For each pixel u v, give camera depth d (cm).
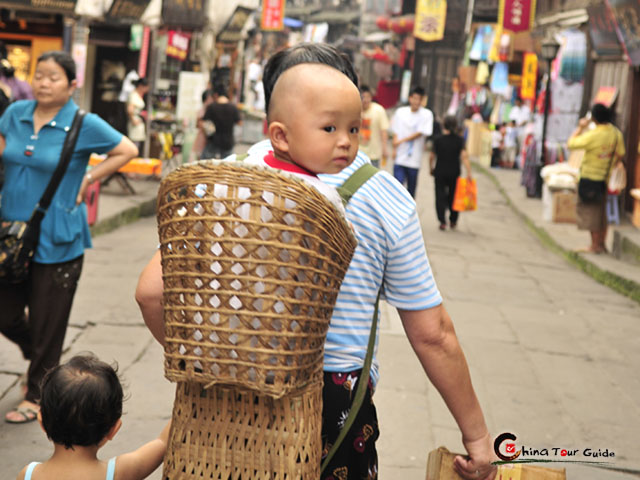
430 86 3469
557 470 210
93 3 1459
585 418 493
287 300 162
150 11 1608
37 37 1537
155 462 246
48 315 411
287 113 175
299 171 180
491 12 2719
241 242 161
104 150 417
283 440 172
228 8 1948
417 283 197
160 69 1758
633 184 1300
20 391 462
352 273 192
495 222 1440
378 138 1141
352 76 197
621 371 602
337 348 193
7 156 406
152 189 1330
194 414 178
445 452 213
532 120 2236
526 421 480
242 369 165
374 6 4231
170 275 169
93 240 941
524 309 775
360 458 200
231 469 174
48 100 402
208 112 1295
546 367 594
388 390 508
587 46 1578
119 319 619
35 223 399
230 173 162
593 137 1062
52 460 242
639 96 1318
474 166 2514
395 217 194
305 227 163
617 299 866
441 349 200
